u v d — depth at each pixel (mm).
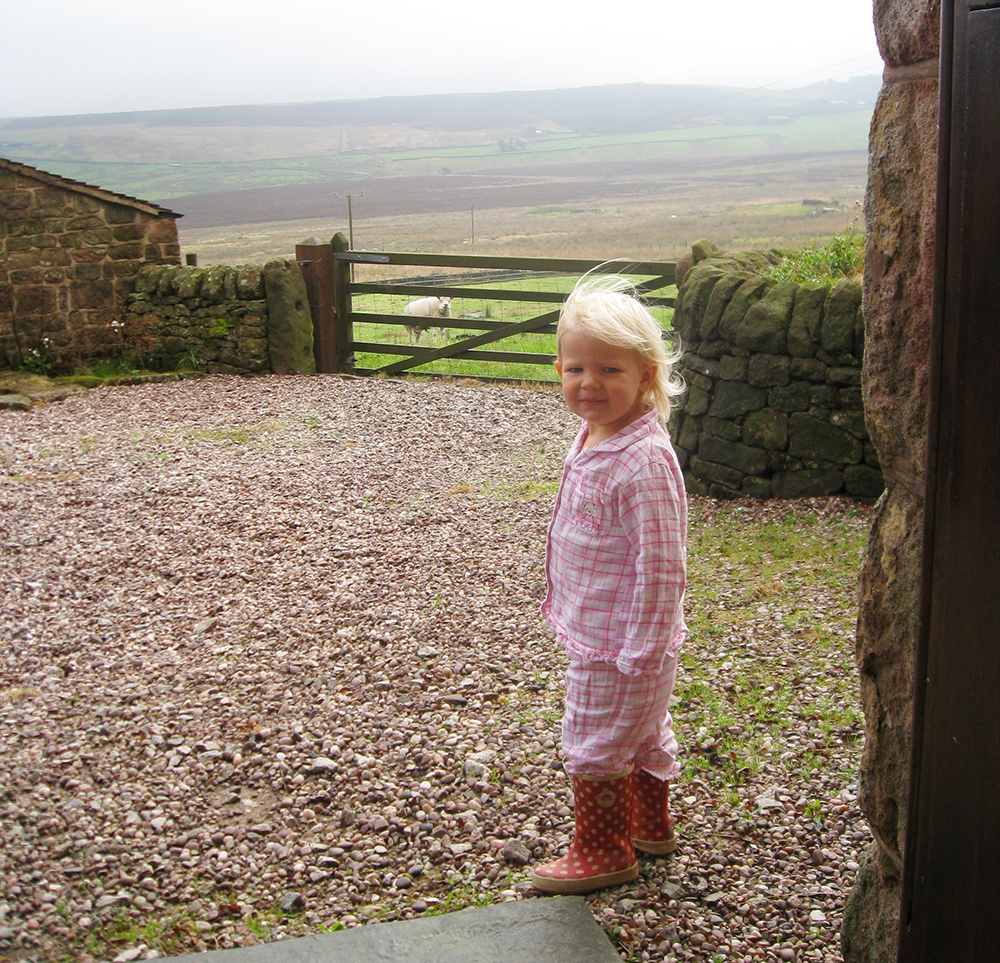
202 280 10211
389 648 3857
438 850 2504
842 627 3848
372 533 5398
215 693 3516
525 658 3715
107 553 5160
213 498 6117
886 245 1449
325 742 3104
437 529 5441
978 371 1147
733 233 53312
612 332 1938
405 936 2061
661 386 2086
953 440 1208
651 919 2150
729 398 5688
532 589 4473
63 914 2281
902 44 1390
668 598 1975
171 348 10461
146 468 6914
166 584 4707
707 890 2270
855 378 5195
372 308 19000
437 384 9672
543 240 60750
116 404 9180
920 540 1448
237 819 2715
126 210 10477
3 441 7840
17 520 5754
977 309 1144
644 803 2371
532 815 2664
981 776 1191
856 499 5328
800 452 5469
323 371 10414
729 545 4980
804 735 3027
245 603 4414
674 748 2334
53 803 2781
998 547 1126
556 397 8961
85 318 10531
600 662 2066
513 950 1999
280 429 8039
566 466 2156
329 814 2727
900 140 1403
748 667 3555
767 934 2100
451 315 18172
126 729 3242
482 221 83062
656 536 1961
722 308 5672
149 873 2453
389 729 3182
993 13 1078
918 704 1323
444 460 7035
